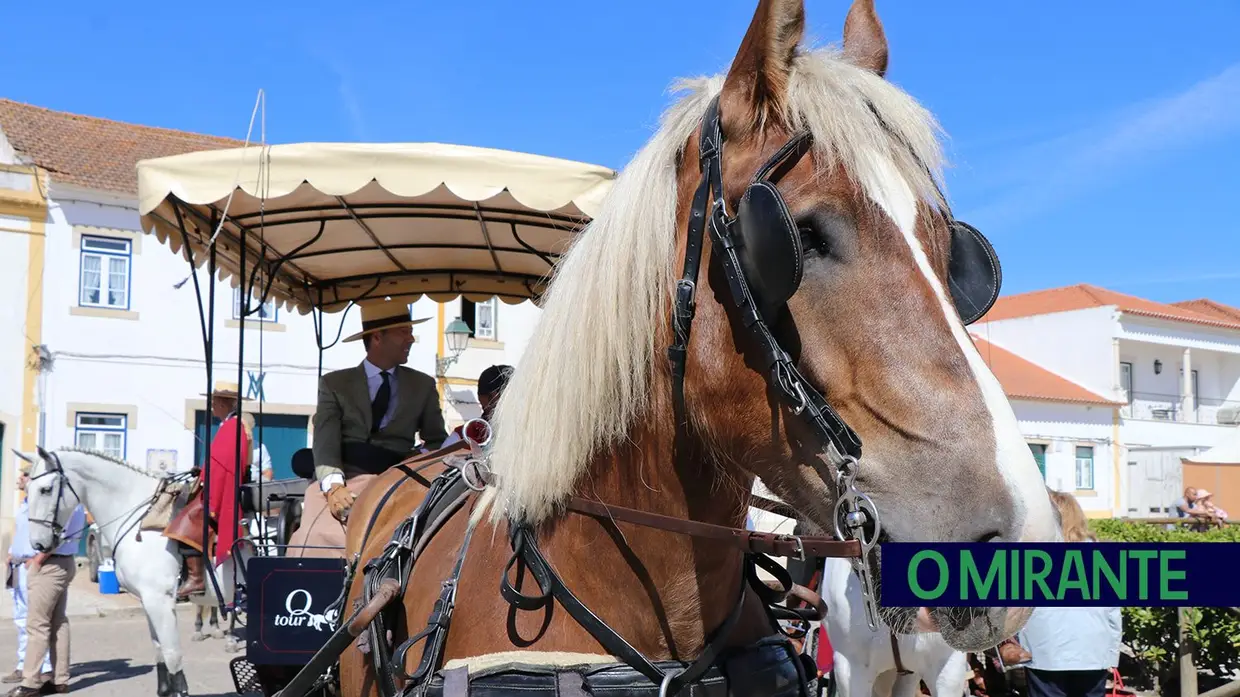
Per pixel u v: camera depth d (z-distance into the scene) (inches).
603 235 69.7
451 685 64.5
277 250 176.9
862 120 58.3
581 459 69.1
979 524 50.9
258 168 127.4
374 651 80.5
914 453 52.9
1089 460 1108.5
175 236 156.6
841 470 54.8
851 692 174.1
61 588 321.4
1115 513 1108.5
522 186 127.3
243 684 184.7
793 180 58.2
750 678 68.7
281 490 229.8
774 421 58.4
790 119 59.9
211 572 150.2
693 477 66.1
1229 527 369.7
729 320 60.7
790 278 54.3
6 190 633.0
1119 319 1173.1
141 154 722.2
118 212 663.1
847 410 55.5
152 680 342.6
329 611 133.9
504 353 708.0
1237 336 1280.8
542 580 68.5
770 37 60.4
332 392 171.5
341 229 165.2
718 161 62.4
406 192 126.6
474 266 192.2
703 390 62.0
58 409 639.8
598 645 66.7
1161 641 286.8
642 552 67.1
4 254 633.0
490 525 75.4
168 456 663.8
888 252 55.9
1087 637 193.5
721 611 68.7
